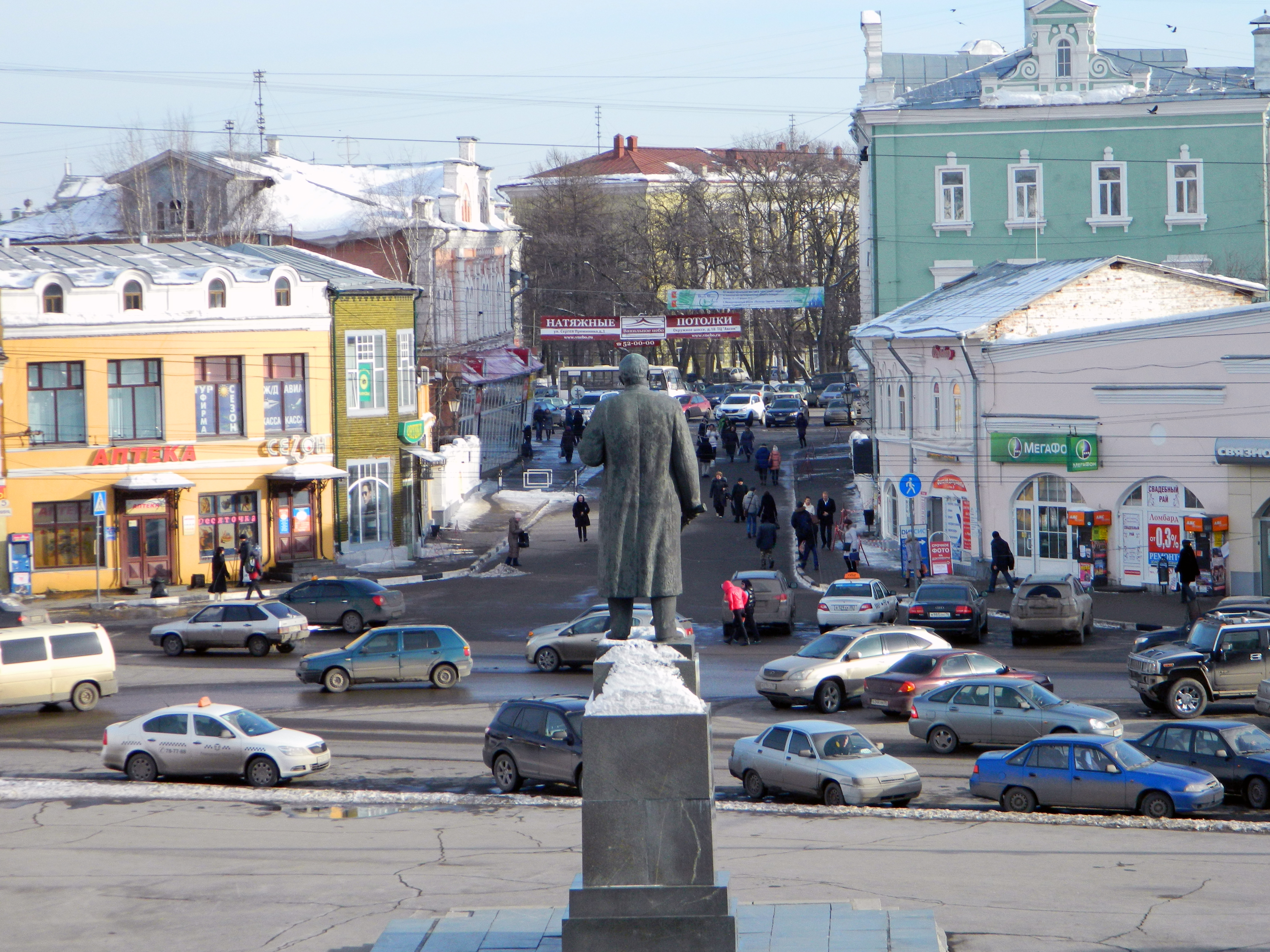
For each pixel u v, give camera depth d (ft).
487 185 344.49
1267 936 50.14
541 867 65.16
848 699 116.47
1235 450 153.99
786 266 405.80
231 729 92.38
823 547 203.00
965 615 140.97
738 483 225.15
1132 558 166.40
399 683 126.11
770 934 47.14
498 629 154.40
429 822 78.02
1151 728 102.42
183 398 185.26
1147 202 251.80
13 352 174.09
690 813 40.57
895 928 47.52
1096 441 166.50
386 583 184.24
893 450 204.95
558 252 428.97
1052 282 185.06
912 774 84.94
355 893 60.08
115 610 170.19
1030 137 252.42
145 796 86.12
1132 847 69.31
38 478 175.83
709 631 152.35
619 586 45.88
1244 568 156.46
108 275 181.27
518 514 240.94
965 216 254.68
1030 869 63.77
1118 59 257.75
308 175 317.83
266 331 191.52
